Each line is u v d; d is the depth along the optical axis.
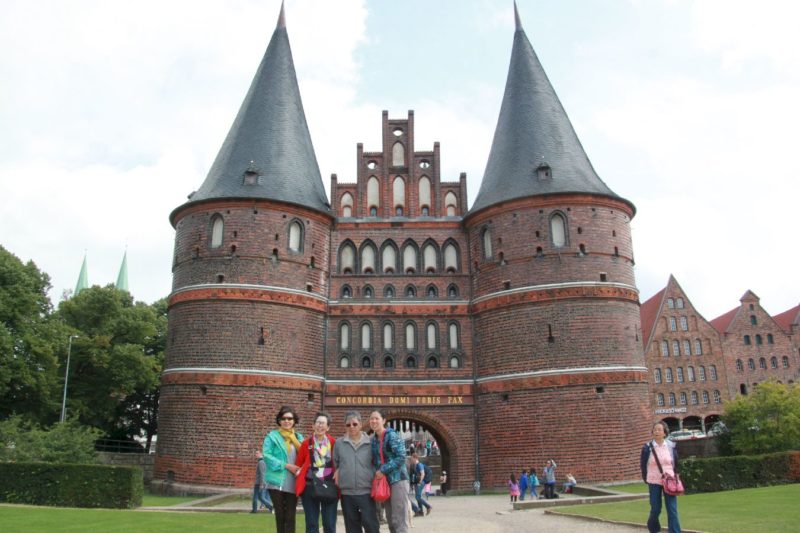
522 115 42.06
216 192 38.47
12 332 44.06
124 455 43.44
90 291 54.72
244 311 36.44
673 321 81.62
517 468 35.81
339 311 40.03
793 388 54.66
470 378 39.22
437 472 56.59
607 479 34.22
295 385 36.78
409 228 42.00
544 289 36.91
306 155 42.56
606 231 38.03
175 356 36.66
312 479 11.12
